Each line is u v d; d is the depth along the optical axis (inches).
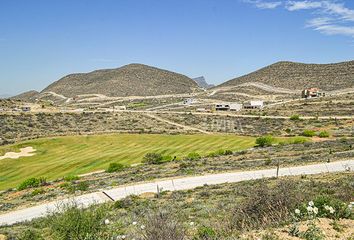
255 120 4525.1
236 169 1676.9
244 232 401.7
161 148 3034.0
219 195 1061.8
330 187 882.1
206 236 404.8
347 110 4714.6
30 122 4222.4
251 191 520.4
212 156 2319.1
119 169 2137.1
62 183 1814.7
